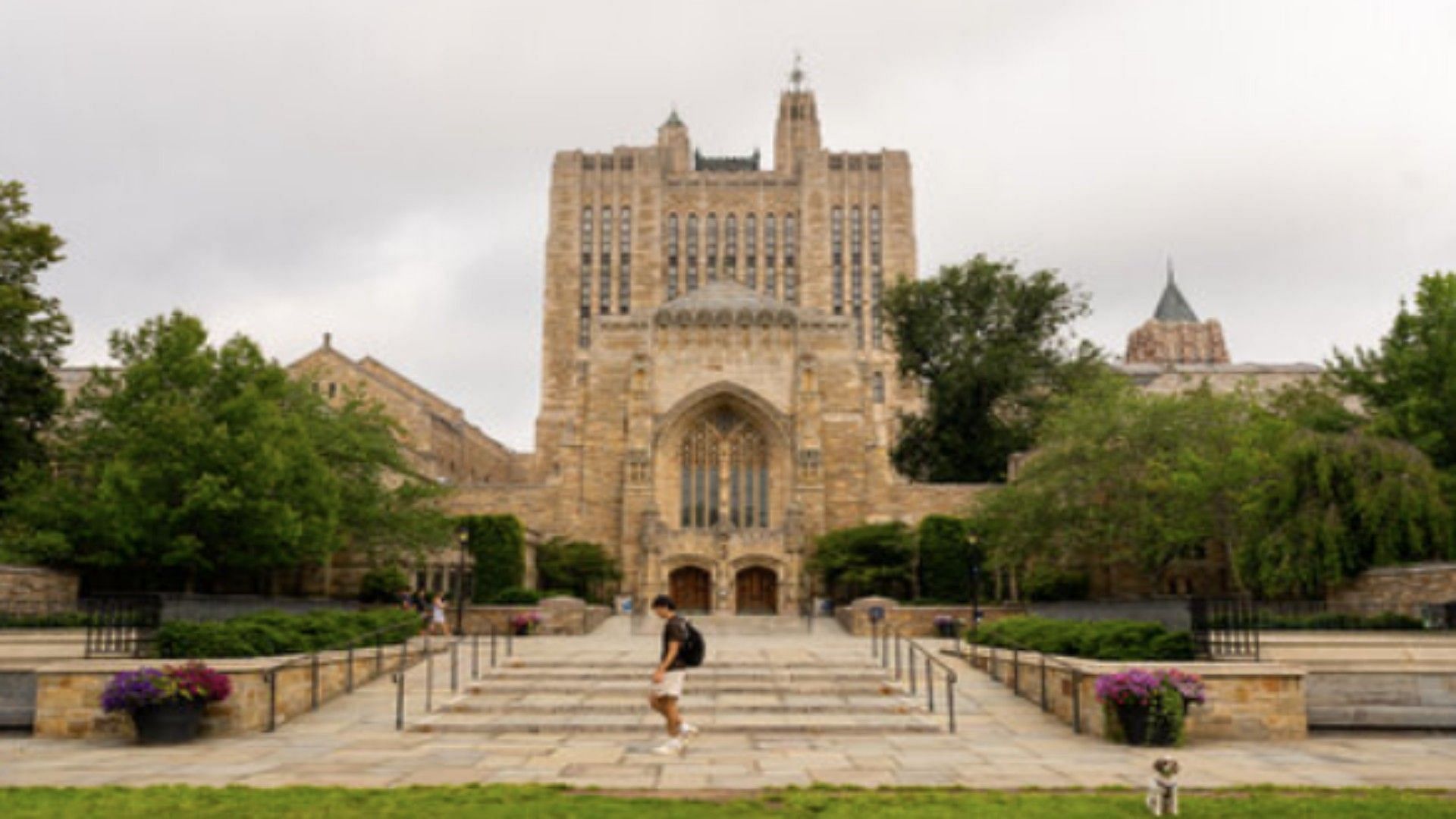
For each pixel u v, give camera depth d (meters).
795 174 150.25
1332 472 39.88
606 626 60.62
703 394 74.00
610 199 146.38
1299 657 24.98
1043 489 55.06
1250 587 43.94
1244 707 22.02
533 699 25.91
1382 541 38.28
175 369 45.06
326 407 56.88
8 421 46.28
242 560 43.91
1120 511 53.75
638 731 22.34
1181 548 55.78
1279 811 13.31
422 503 58.75
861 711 24.78
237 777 16.78
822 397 74.56
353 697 27.30
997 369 80.62
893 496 73.00
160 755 19.39
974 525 59.91
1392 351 50.31
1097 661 23.27
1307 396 58.72
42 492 42.16
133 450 42.38
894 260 143.62
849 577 63.97
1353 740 22.08
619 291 143.62
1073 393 80.94
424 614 46.38
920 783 16.31
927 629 55.56
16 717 22.73
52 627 31.02
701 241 145.38
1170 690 20.88
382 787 15.48
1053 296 85.44
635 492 71.81
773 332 75.44
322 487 46.22
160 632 23.59
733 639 49.19
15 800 13.90
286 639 25.16
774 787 15.75
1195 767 18.22
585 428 74.06
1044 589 59.09
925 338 86.50
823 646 40.06
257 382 47.09
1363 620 30.02
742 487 74.06
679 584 70.81
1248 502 45.28
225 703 22.03
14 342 46.56
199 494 40.47
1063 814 13.23
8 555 40.72
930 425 87.19
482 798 14.19
